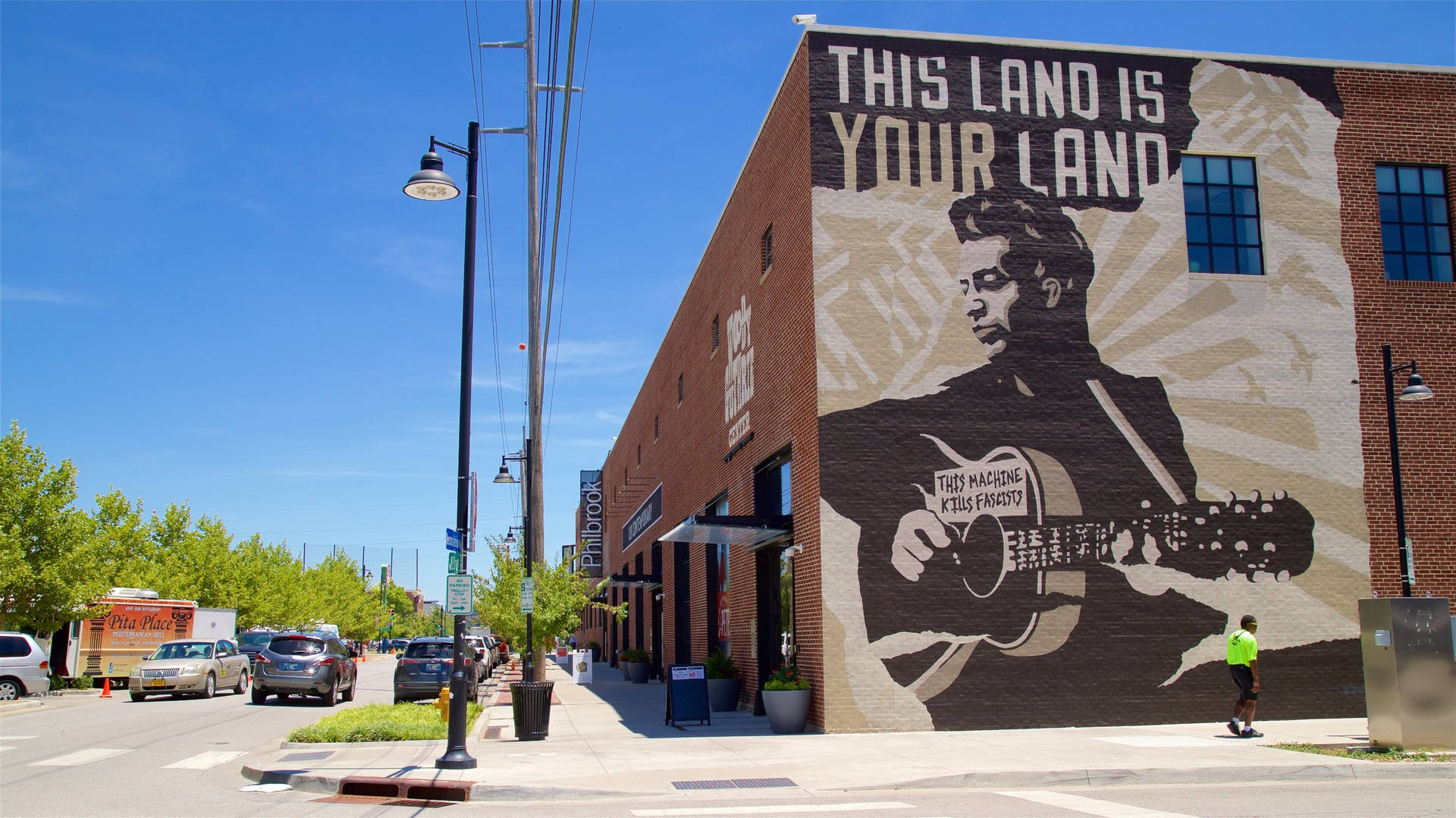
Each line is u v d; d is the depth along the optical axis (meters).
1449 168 20.20
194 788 12.48
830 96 18.64
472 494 14.92
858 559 17.30
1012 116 19.03
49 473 34.06
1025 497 17.86
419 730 17.25
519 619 22.66
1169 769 12.47
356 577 99.06
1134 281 18.80
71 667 36.81
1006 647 17.36
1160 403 18.48
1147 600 17.86
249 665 34.72
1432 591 18.56
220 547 60.31
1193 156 19.53
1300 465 18.64
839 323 17.95
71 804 11.10
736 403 24.72
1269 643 18.05
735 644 24.38
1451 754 13.59
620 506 54.09
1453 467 19.05
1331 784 12.04
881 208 18.39
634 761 13.78
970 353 18.16
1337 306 19.27
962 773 12.16
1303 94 19.94
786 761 13.63
